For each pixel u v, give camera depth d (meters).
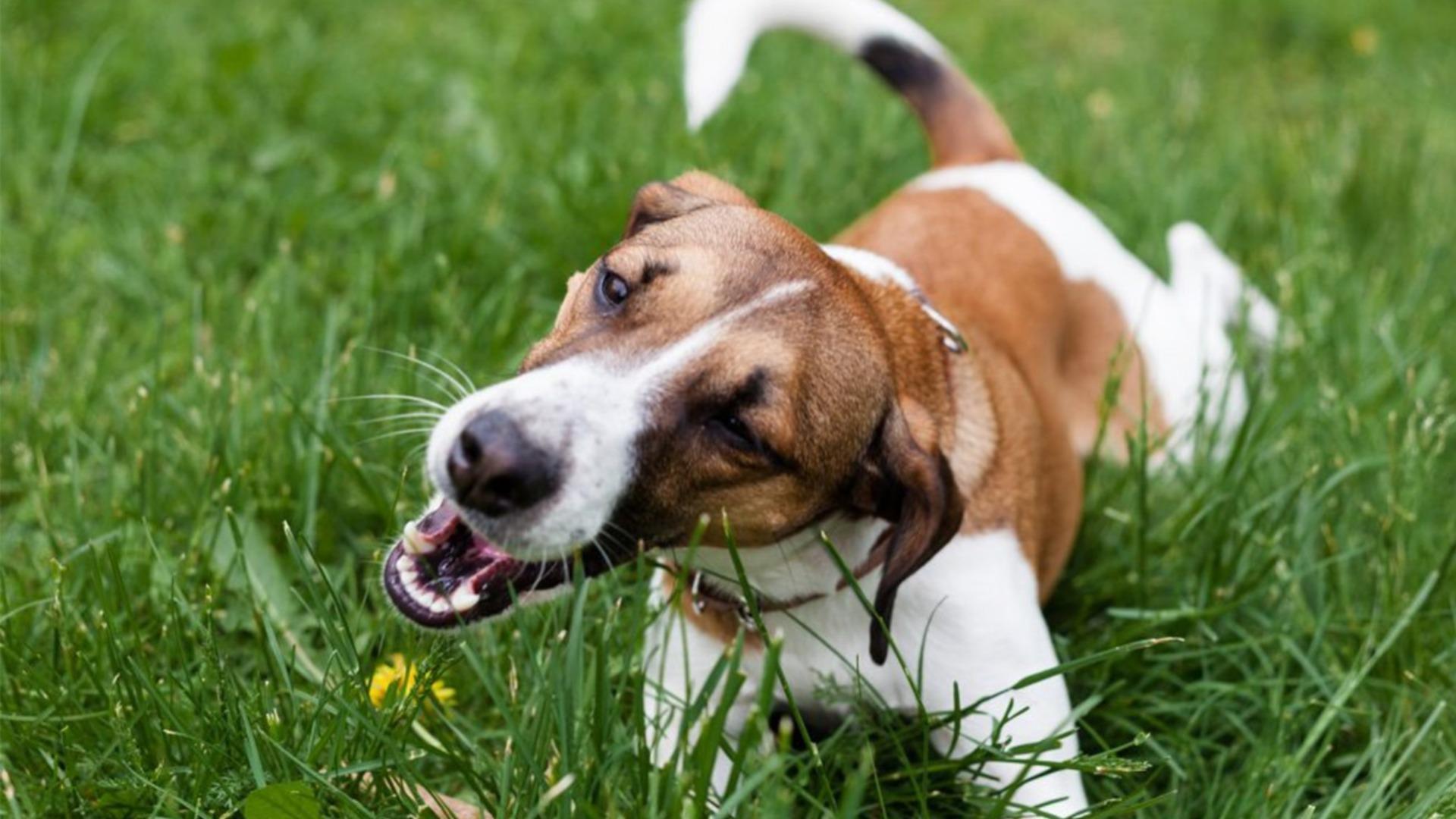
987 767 0.96
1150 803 0.90
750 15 1.21
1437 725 1.00
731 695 0.85
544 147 1.38
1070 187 1.44
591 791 0.88
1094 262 1.20
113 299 1.25
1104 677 1.01
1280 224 1.42
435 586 0.89
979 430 0.97
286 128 1.43
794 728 1.01
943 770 0.93
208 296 1.24
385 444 1.12
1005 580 0.96
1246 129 1.67
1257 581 1.06
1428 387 1.21
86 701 0.96
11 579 1.02
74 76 1.44
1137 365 1.19
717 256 0.89
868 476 0.90
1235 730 1.02
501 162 1.36
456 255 1.28
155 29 1.55
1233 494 1.09
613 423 0.85
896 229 1.12
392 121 1.46
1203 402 1.15
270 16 1.62
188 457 1.09
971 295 1.09
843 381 0.89
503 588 0.89
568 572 0.89
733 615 0.96
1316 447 1.16
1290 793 0.95
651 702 0.98
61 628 0.97
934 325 0.97
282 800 0.86
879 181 1.41
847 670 0.97
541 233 1.30
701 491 0.87
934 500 0.89
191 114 1.42
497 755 0.97
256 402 1.13
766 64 1.61
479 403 0.85
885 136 1.44
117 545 1.04
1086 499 1.14
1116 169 1.48
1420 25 2.01
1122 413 1.18
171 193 1.34
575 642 0.86
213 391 1.12
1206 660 1.03
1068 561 1.11
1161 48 1.97
